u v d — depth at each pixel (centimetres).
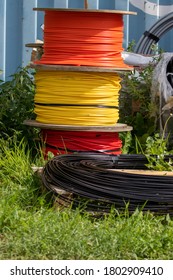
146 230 630
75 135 793
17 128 855
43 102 789
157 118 852
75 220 643
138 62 908
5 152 798
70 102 777
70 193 690
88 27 762
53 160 729
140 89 886
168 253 599
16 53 1006
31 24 1005
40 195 714
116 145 810
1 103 862
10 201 686
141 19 1025
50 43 773
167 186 685
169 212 680
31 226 623
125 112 893
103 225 642
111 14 768
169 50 1042
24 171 759
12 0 1002
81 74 773
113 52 775
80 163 720
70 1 1013
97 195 684
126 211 669
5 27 1001
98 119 784
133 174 687
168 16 973
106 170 691
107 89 784
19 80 871
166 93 832
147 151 770
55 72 775
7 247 595
